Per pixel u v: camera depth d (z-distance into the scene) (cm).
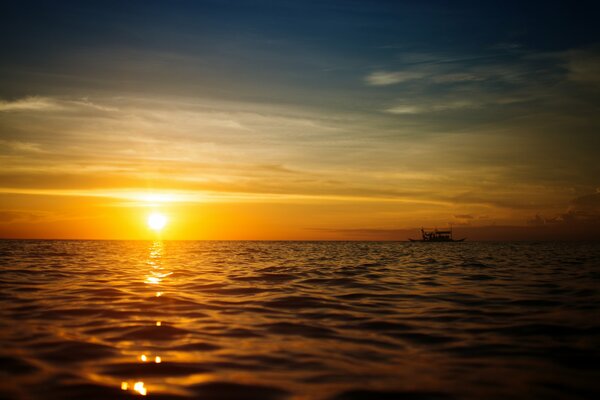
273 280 2383
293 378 834
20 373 837
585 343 1089
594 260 4169
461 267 3347
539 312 1477
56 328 1198
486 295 1852
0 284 2078
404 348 1045
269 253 5972
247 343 1079
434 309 1539
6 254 4722
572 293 1889
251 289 2014
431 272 2914
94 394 742
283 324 1295
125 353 978
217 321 1321
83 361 917
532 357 975
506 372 875
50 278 2370
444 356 982
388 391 773
